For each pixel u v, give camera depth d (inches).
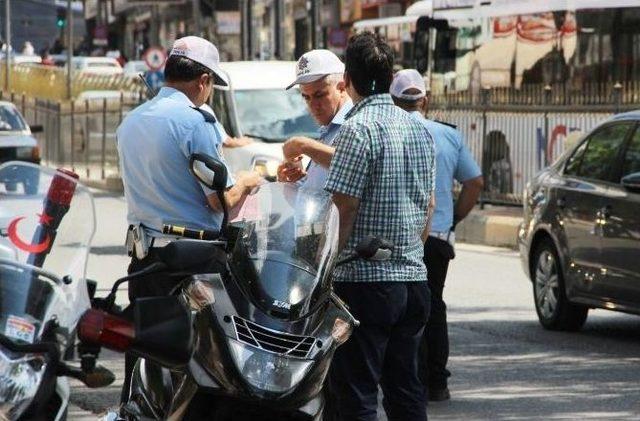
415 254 505.4
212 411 404.5
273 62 1407.5
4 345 326.0
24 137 2007.9
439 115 1814.7
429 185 507.8
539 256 952.3
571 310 928.3
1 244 353.7
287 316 403.5
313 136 1311.5
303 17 3538.4
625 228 865.5
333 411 510.6
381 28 2684.5
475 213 1630.2
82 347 334.6
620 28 1658.5
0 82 3730.3
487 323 968.3
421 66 2004.2
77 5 6176.2
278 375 393.1
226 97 1327.5
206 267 377.1
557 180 943.7
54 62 4810.5
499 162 1697.8
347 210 493.0
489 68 1865.2
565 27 1716.3
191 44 543.8
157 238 534.0
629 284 863.7
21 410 323.0
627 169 885.8
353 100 507.8
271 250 416.5
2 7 5369.1
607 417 675.4
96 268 1237.7
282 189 432.1
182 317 341.4
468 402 708.7
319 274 417.4
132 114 541.0
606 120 928.9
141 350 337.1
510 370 796.0
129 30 5792.3
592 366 810.2
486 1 1857.8
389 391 513.3
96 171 2694.4
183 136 530.3
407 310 507.2
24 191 362.3
